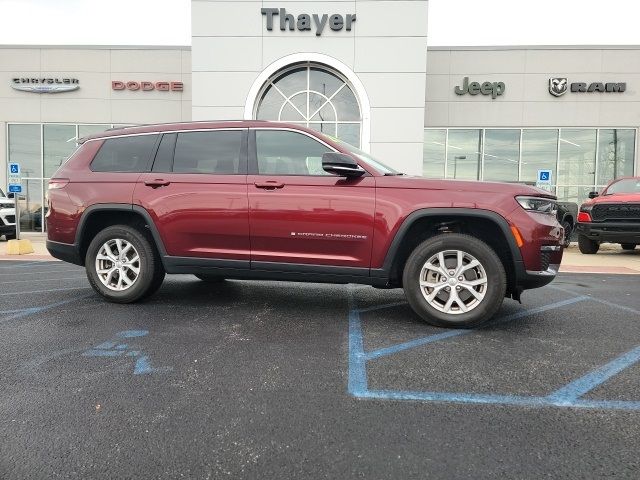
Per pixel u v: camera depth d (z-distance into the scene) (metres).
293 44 13.97
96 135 5.39
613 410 2.78
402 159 13.95
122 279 5.18
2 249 12.27
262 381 3.16
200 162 4.91
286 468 2.21
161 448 2.37
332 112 14.30
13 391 2.98
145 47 16.88
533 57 16.45
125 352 3.68
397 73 13.85
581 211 12.24
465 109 16.70
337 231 4.46
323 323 4.57
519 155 16.73
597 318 4.89
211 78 14.07
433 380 3.20
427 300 4.38
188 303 5.37
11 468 2.20
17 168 13.05
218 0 13.94
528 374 3.31
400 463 2.25
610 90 16.34
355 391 3.02
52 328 4.30
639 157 16.41
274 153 4.75
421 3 13.72
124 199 4.98
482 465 2.23
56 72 17.03
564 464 2.24
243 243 4.71
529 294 6.32
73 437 2.46
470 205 4.24
